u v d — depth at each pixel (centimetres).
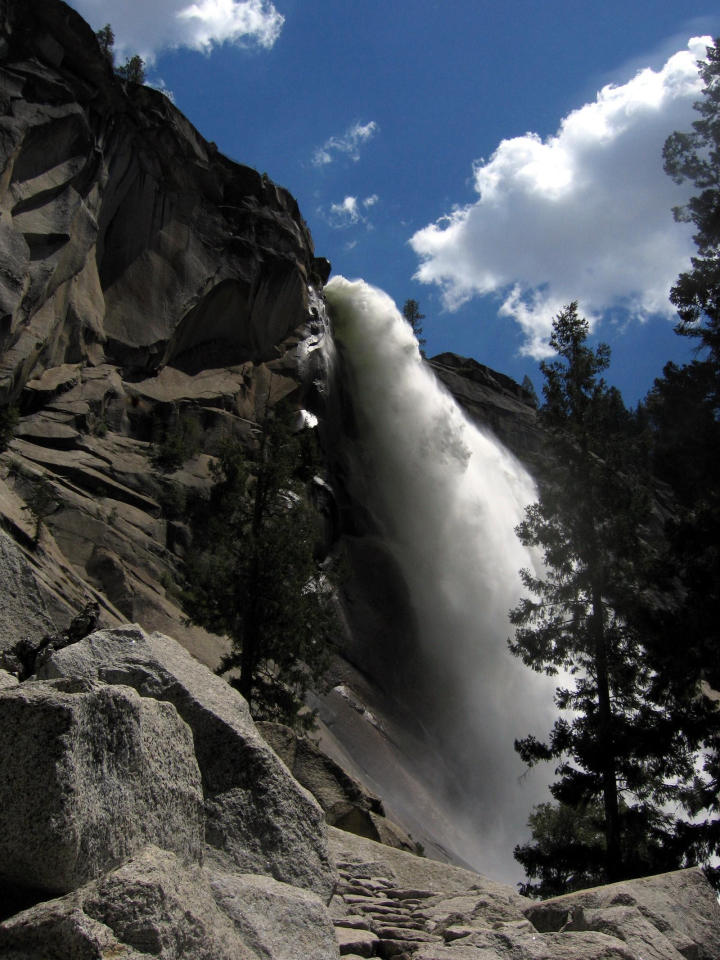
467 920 759
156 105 5541
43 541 3512
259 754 652
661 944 672
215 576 2953
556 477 2761
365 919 730
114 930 408
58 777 434
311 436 3656
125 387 5184
